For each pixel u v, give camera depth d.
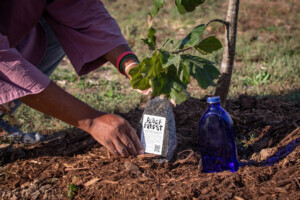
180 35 6.11
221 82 2.69
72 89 4.27
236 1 2.47
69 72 4.85
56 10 2.32
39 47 2.63
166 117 2.14
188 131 2.70
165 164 2.14
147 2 8.27
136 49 5.52
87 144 2.61
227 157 1.98
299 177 1.68
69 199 1.98
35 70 1.85
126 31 6.32
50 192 2.09
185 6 1.90
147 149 2.19
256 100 3.09
